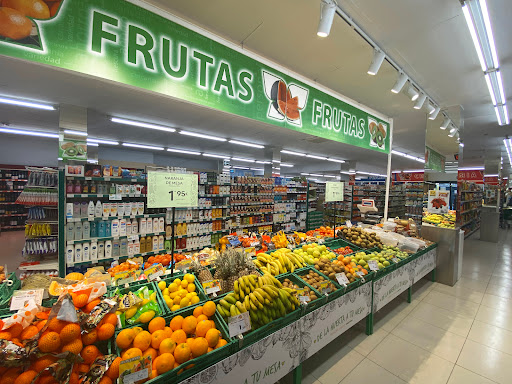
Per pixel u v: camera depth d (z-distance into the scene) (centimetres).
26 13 162
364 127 482
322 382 212
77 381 114
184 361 134
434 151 569
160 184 221
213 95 252
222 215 558
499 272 521
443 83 417
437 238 459
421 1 246
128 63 198
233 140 846
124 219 390
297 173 2194
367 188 1027
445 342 272
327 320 221
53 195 362
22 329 118
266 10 259
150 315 156
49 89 392
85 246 355
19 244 712
